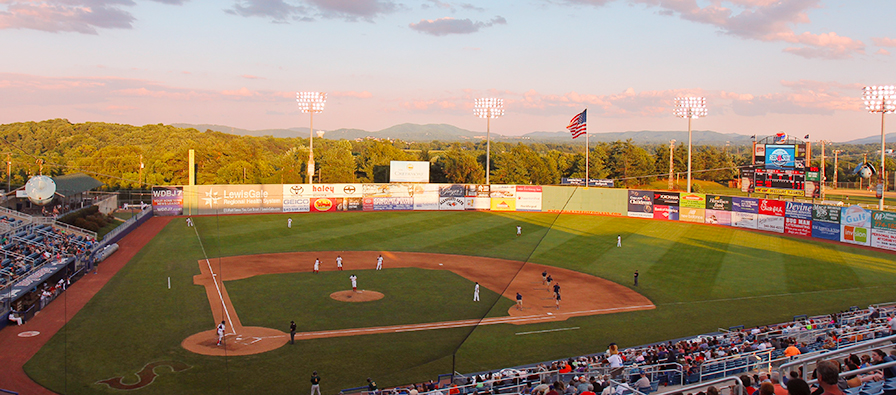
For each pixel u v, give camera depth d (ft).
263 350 57.06
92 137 328.29
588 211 247.29
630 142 428.97
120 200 247.09
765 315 108.99
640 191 248.32
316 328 64.75
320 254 129.80
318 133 351.05
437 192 262.06
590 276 132.46
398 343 50.98
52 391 33.22
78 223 134.10
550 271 106.11
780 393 28.04
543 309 104.47
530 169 361.71
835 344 70.79
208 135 425.28
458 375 65.46
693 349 78.89
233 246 143.13
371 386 48.73
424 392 46.83
